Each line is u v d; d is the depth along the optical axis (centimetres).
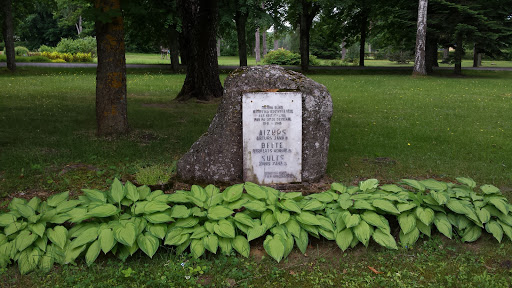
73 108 1203
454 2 2980
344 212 420
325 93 571
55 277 362
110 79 839
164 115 1144
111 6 772
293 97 545
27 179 579
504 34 2855
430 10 3042
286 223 416
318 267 386
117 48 833
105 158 696
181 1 1438
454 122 1104
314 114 566
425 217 417
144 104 1360
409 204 432
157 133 898
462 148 812
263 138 550
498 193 459
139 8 815
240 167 576
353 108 1342
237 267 383
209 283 359
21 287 351
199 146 579
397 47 4547
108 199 431
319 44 5928
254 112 545
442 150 792
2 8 2428
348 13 3678
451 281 362
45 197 528
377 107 1369
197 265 379
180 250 391
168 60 4741
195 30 1419
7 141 784
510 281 363
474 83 2338
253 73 555
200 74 1460
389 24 3547
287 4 3334
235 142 568
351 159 727
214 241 389
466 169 671
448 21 2962
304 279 369
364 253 412
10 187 549
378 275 374
